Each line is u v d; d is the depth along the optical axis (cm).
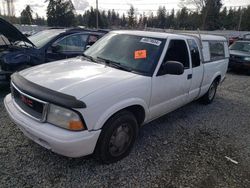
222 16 5822
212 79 559
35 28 2916
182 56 416
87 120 257
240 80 973
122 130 311
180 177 300
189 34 489
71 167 299
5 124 399
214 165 332
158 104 369
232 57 1112
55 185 267
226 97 695
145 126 439
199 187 286
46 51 578
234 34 3064
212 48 550
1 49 591
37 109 269
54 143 249
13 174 278
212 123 484
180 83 409
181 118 497
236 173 320
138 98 319
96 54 395
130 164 316
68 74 307
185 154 353
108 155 302
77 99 251
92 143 270
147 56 357
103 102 269
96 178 284
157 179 292
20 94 291
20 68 537
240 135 439
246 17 6031
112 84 289
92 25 6238
